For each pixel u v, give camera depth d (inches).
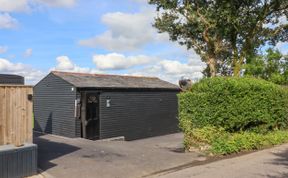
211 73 789.2
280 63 990.4
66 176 412.8
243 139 564.4
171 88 962.7
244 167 445.7
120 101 836.0
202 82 585.0
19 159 395.2
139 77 992.9
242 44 802.8
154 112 922.7
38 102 845.8
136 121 872.9
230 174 411.8
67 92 763.4
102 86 792.3
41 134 796.0
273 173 411.8
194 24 754.2
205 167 454.0
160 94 941.8
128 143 674.8
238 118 589.0
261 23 762.8
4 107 395.9
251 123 629.9
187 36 802.8
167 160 498.6
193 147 561.3
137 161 490.0
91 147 594.9
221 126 575.5
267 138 616.1
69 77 799.1
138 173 433.1
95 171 435.5
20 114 408.2
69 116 756.0
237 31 757.3
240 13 728.3
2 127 394.6
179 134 965.8
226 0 701.9
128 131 850.8
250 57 847.7
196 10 745.0
